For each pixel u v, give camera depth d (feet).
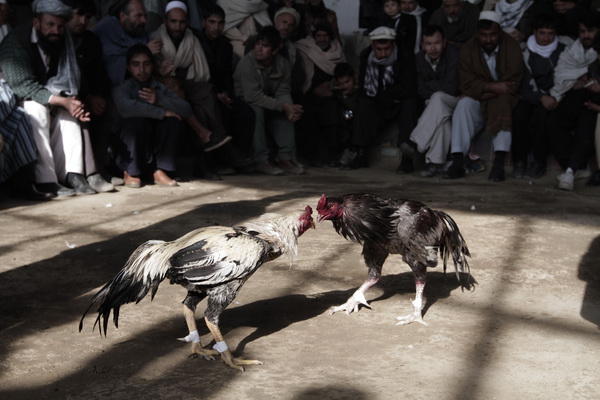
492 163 32.37
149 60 27.94
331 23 36.91
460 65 31.45
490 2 34.47
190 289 12.57
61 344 13.55
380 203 14.35
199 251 12.05
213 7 31.60
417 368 12.71
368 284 15.44
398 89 32.76
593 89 28.89
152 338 13.93
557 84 30.04
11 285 16.70
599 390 11.92
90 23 31.91
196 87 30.09
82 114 25.93
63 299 15.89
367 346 13.67
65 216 23.24
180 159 32.32
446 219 15.01
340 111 33.99
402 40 33.04
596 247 20.47
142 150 28.14
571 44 31.48
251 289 16.84
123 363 12.80
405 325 14.75
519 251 19.97
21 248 19.60
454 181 30.91
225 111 31.19
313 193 27.61
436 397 11.63
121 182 28.43
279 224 13.20
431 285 17.26
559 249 20.22
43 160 25.80
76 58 26.58
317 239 20.99
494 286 17.17
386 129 35.01
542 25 30.37
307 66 34.04
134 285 12.10
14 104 24.99
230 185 29.14
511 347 13.67
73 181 26.63
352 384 12.06
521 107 30.91
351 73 33.50
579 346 13.74
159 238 20.75
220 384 12.02
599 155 29.07
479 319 15.11
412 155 32.71
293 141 32.78
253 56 31.76
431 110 31.58
